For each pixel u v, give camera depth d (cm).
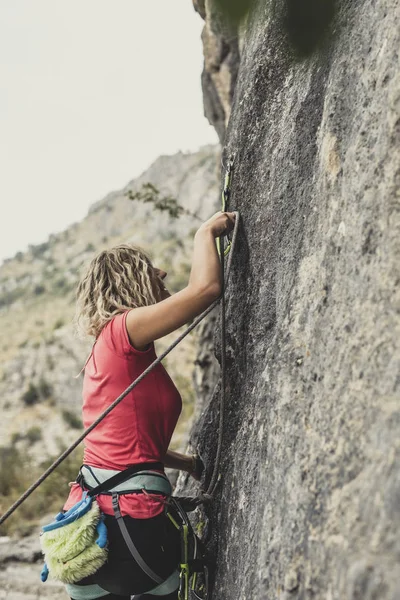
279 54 326
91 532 275
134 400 288
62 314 9625
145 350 293
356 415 208
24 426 4906
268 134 324
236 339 321
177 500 296
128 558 280
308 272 261
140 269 307
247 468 282
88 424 296
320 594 200
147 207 12125
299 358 252
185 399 1867
